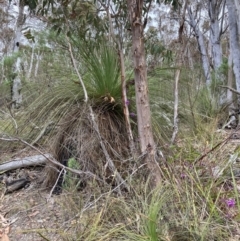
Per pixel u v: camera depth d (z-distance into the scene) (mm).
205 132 2053
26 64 4559
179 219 1117
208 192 1184
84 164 1570
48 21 2004
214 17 6332
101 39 1932
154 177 1311
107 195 1270
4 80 4266
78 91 1837
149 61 2240
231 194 1276
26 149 2047
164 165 1411
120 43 1705
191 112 2250
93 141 1616
